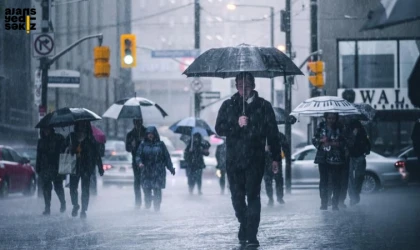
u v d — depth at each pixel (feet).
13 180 212.84
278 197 167.43
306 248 81.71
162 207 160.25
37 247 88.74
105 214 141.18
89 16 537.24
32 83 408.26
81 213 133.39
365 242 87.51
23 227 116.06
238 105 83.20
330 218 122.31
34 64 412.16
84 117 134.00
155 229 107.96
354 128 153.07
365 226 107.55
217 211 145.89
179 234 99.71
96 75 233.76
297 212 137.39
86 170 133.69
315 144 139.44
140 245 87.81
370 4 330.13
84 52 517.55
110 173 269.44
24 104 401.90
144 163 148.36
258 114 82.69
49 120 137.69
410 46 330.34
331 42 332.39
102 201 186.80
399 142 329.52
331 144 137.59
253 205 82.07
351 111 139.95
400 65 330.13
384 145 329.52
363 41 331.98
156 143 147.74
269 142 83.35
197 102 349.00
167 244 87.97
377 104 330.13
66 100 464.65
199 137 219.00
